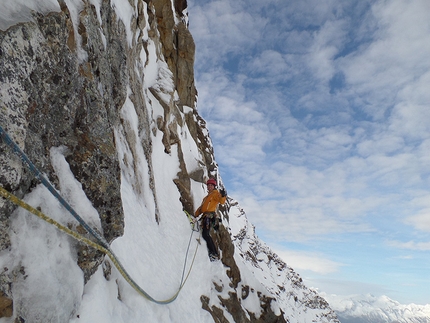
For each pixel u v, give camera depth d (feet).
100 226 9.08
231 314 23.81
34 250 6.68
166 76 36.19
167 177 28.94
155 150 28.04
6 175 5.94
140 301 12.48
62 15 8.36
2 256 5.94
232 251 30.42
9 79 6.19
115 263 10.11
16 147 5.90
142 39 31.91
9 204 6.18
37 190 7.11
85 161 9.02
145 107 26.12
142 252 15.83
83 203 8.55
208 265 24.44
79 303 8.17
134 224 16.75
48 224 7.28
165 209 24.72
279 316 29.81
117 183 10.16
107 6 14.32
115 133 17.43
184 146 37.17
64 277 7.50
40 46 7.26
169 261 18.89
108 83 12.91
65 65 8.41
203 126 56.65
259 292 30.17
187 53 48.19
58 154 8.24
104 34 13.30
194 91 53.52
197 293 20.33
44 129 7.73
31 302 6.41
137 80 25.31
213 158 59.16
